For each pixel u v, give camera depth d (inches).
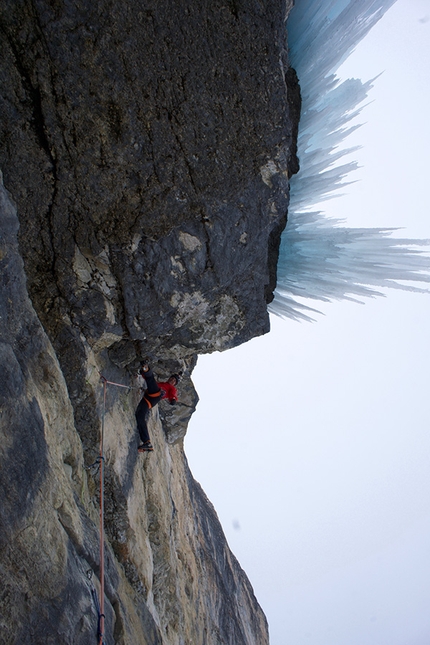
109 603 225.1
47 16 201.2
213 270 259.6
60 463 217.5
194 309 272.1
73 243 241.8
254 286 278.7
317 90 275.3
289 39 266.5
